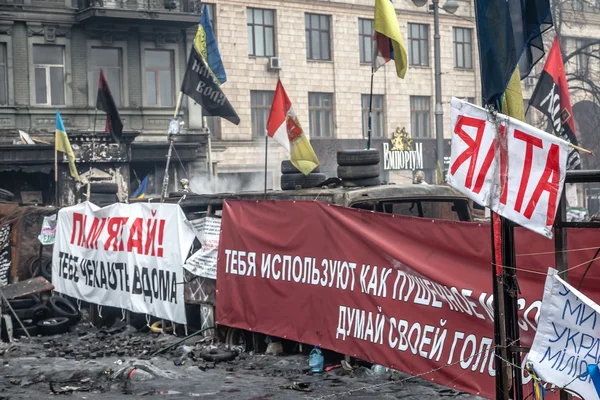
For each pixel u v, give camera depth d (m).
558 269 10.98
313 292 18.83
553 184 9.88
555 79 25.59
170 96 68.19
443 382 15.18
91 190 44.31
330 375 18.31
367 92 88.56
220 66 30.56
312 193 20.06
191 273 23.08
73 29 64.44
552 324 10.42
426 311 15.60
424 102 93.88
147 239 24.95
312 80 84.19
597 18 105.62
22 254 32.22
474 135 10.63
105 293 27.14
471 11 97.00
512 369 11.16
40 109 62.91
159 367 20.17
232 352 20.88
